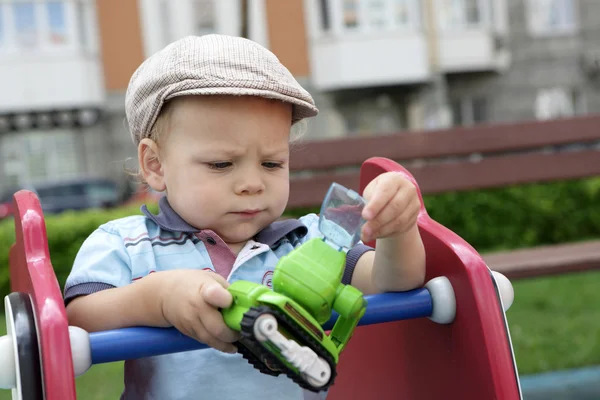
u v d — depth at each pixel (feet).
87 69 38.81
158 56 3.65
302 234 4.10
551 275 7.22
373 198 2.84
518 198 16.89
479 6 41.93
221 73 3.39
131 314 2.96
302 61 40.29
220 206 3.44
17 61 38.24
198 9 39.32
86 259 3.54
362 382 3.91
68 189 32.96
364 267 3.68
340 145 8.72
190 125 3.40
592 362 8.04
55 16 38.55
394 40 40.19
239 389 3.67
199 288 2.77
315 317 2.74
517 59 42.78
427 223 3.45
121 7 39.24
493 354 3.00
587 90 42.96
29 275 2.85
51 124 39.24
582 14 42.80
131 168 4.85
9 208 30.12
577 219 17.21
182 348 2.84
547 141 9.30
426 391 3.43
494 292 3.08
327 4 40.04
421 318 3.43
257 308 2.55
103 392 7.70
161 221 3.71
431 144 9.03
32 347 2.61
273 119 3.44
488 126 9.20
